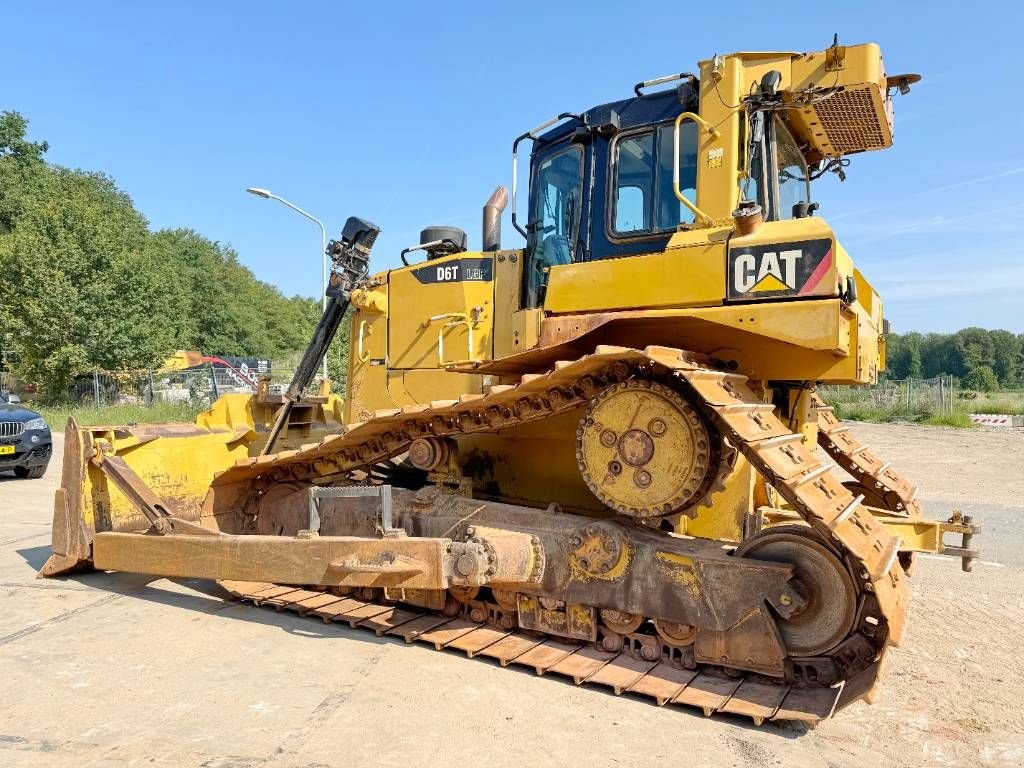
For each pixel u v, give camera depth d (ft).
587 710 11.86
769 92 14.60
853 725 11.69
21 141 163.43
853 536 11.11
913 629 16.71
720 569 12.38
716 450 12.47
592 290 14.53
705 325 13.82
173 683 12.76
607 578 13.37
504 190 23.43
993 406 93.91
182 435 20.22
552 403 14.20
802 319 12.35
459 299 19.56
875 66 14.88
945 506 33.42
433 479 16.35
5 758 10.17
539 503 16.33
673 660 13.19
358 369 22.52
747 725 11.51
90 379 93.66
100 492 19.08
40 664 13.60
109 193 192.44
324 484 18.16
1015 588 20.20
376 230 21.85
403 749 10.53
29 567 20.89
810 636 12.14
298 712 11.67
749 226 13.10
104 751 10.38
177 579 19.75
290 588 18.16
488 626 15.40
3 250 93.30
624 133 16.22
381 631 15.15
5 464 38.14
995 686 13.46
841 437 21.62
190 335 168.25
